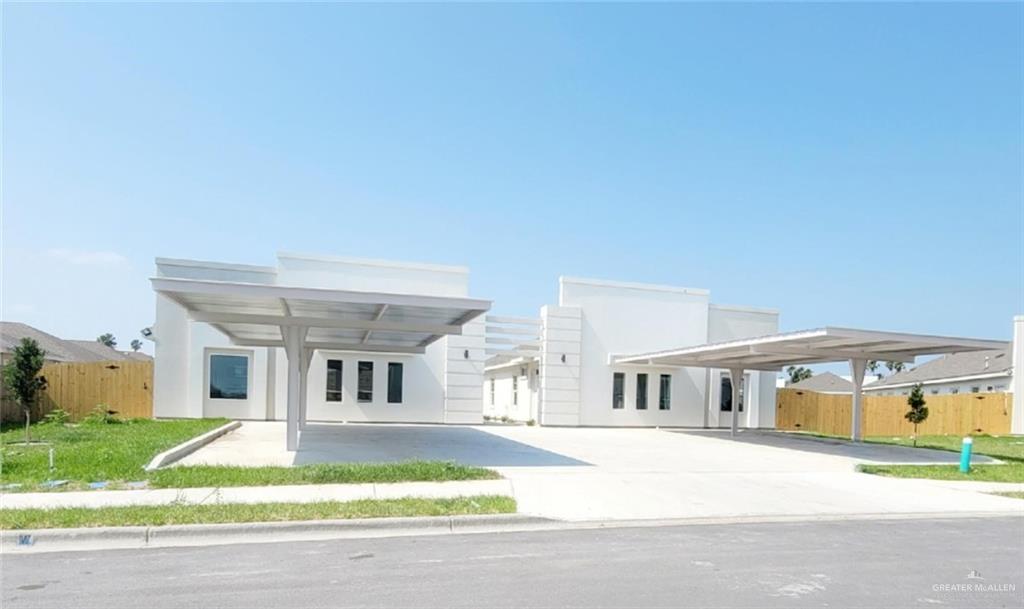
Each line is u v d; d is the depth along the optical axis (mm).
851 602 5527
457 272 26391
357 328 14742
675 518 8875
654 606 5320
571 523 8469
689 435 24172
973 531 8641
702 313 29578
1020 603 5594
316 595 5488
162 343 24109
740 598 5570
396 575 6082
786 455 17219
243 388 24766
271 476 10344
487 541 7496
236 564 6402
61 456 11961
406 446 16297
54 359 31969
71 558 6578
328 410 25281
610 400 27922
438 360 26469
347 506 8461
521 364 33250
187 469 10805
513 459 14148
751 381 30078
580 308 27719
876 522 9133
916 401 24797
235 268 24406
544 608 5230
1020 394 30594
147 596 5426
